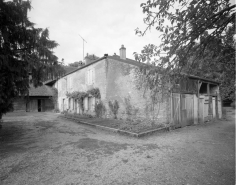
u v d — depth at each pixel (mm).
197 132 8188
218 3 2334
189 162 4301
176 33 2580
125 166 4102
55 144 6180
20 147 5812
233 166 4020
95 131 8766
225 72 3512
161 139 6805
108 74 12992
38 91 23828
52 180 3443
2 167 4125
